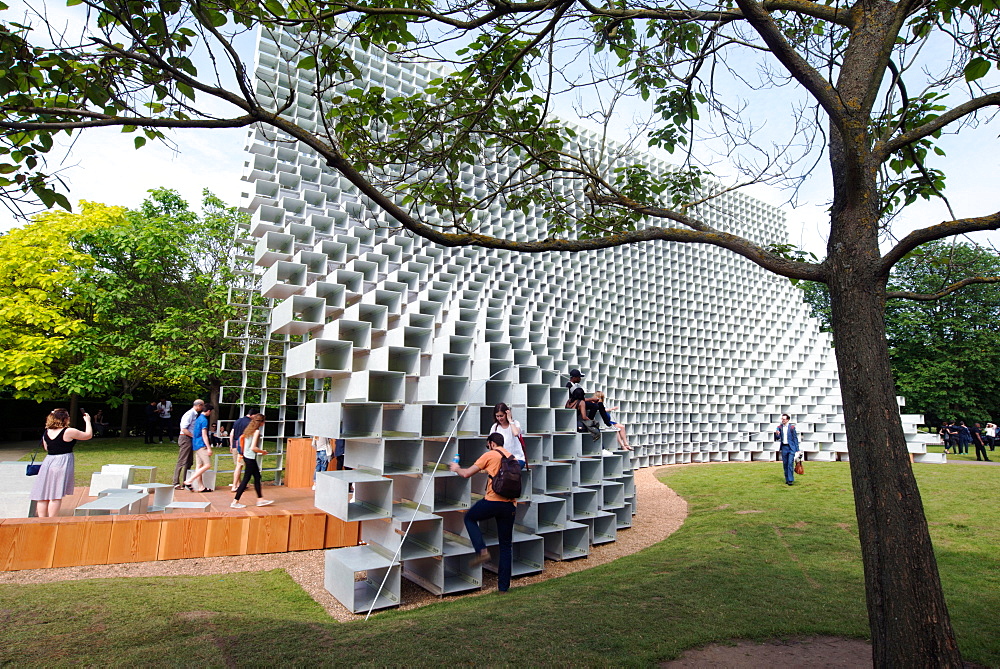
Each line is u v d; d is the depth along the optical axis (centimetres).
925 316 2700
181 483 1066
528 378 837
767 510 949
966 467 1394
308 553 735
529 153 465
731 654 396
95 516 698
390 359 729
